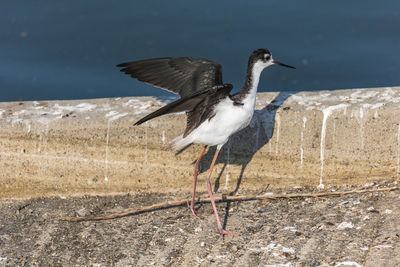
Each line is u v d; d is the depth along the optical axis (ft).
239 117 34.73
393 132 37.29
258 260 29.25
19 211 36.96
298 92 43.11
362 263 27.61
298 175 39.34
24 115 40.63
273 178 39.63
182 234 33.04
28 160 39.47
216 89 31.53
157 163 39.70
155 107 41.55
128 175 39.65
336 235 30.83
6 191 39.58
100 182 39.68
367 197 35.47
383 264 27.22
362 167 38.22
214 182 40.09
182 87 37.04
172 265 29.66
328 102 39.91
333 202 35.53
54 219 35.60
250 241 31.50
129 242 32.42
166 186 39.83
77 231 33.94
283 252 29.66
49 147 39.34
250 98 35.60
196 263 29.58
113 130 39.34
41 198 39.24
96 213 36.42
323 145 38.70
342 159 38.52
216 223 34.35
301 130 38.88
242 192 39.29
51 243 32.71
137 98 43.91
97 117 39.88
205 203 37.73
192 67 37.11
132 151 39.52
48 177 39.55
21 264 30.58
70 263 30.58
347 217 32.89
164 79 37.14
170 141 37.50
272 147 39.45
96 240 32.81
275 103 40.91
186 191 39.86
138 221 35.09
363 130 37.88
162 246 31.76
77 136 39.40
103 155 39.52
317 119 38.55
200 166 39.91
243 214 35.27
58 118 39.93
